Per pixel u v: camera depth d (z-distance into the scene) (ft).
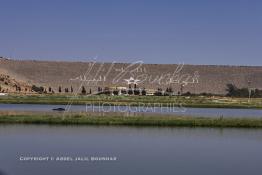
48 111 294.05
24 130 201.05
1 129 202.80
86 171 130.62
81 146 166.91
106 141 177.58
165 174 129.08
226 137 195.72
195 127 227.40
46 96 554.46
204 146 172.65
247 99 637.30
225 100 568.82
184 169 135.64
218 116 280.92
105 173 128.57
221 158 152.35
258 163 145.69
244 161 148.46
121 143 174.50
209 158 151.64
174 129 217.56
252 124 233.14
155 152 159.12
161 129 215.92
